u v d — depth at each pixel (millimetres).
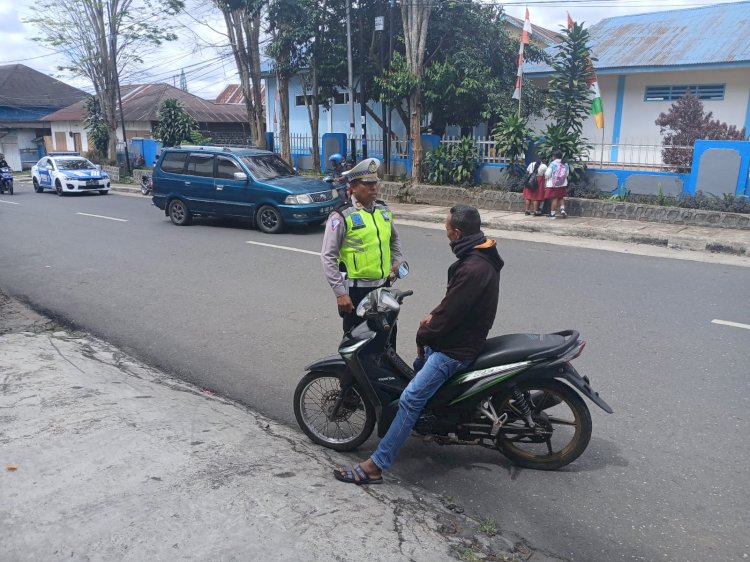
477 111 17625
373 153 19422
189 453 3598
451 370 3432
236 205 12914
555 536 3125
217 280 8602
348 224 4188
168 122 25250
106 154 33125
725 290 7762
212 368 5477
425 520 3156
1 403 4227
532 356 3432
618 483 3600
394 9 17844
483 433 3693
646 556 2961
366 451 4012
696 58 15773
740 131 15383
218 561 2613
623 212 12898
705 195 12383
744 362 5340
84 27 27047
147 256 10344
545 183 13203
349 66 17469
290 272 9023
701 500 3410
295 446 3945
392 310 3592
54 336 6176
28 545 2686
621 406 4543
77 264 9812
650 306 7035
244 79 21609
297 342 6094
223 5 20922
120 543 2709
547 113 18531
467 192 15281
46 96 46594
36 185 23938
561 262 9469
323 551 2725
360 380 3748
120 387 4723
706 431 4168
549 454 3748
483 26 17266
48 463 3385
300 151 22250
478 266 3291
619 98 17734
